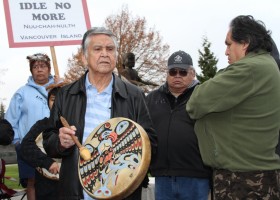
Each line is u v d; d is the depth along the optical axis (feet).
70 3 17.16
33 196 17.12
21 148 12.26
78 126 10.09
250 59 10.53
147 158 8.85
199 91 10.75
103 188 8.87
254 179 10.22
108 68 10.16
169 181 13.97
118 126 9.48
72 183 9.76
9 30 16.56
